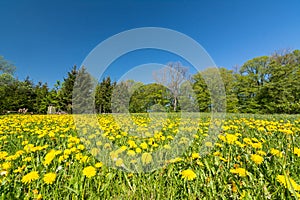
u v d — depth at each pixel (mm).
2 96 30891
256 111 24109
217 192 1384
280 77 24391
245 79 26109
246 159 1815
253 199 1209
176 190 1415
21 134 4074
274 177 1435
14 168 1809
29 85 36812
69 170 1691
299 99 22891
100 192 1399
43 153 2371
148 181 1557
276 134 3365
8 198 1203
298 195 1087
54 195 1308
